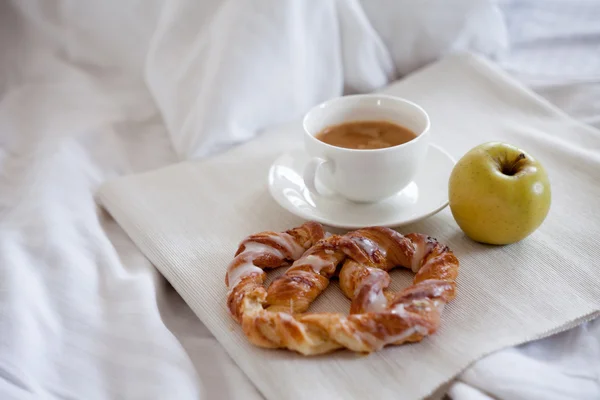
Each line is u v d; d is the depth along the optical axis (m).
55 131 0.78
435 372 0.51
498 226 0.59
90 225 0.66
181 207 0.68
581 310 0.55
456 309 0.56
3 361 0.53
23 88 0.85
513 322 0.55
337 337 0.52
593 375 0.52
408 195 0.66
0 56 0.87
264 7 0.76
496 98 0.81
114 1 0.85
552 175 0.69
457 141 0.75
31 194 0.69
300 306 0.56
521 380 0.50
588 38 0.92
